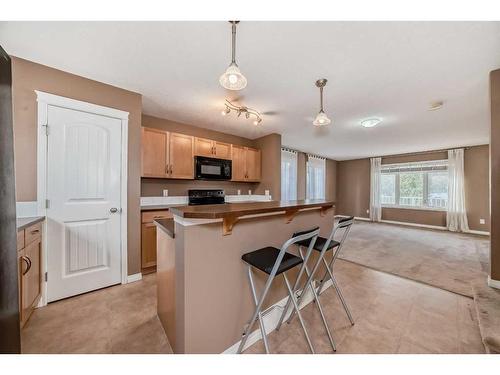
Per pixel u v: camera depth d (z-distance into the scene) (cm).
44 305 185
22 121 179
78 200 204
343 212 764
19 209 176
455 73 197
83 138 207
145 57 176
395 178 648
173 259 130
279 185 416
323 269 228
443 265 294
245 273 144
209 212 110
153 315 175
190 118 328
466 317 175
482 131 387
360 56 172
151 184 329
